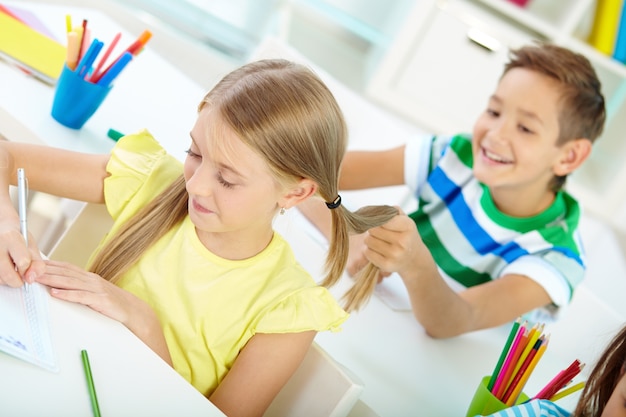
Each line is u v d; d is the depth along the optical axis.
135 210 1.13
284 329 1.02
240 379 1.03
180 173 1.18
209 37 2.95
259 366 1.03
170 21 2.90
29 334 0.76
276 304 1.05
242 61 2.98
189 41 2.88
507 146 1.55
